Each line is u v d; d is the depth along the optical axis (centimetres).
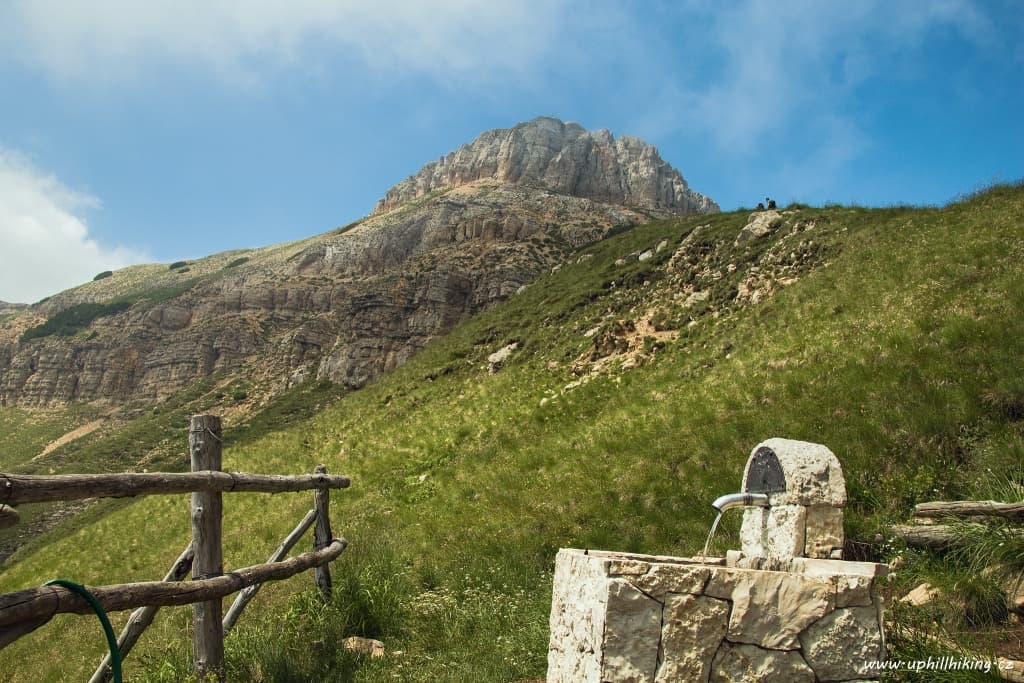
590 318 3109
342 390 6300
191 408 8256
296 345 9069
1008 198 2133
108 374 11350
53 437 10012
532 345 3144
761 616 365
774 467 498
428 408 2867
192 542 601
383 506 1614
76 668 909
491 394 2584
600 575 377
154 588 490
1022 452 816
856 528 816
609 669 354
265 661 634
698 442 1234
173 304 12144
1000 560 614
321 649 691
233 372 9706
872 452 967
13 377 11931
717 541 950
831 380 1251
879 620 374
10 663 1035
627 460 1305
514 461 1619
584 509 1160
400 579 920
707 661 356
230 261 15675
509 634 720
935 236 1989
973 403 970
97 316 12925
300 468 2541
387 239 10938
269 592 976
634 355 2319
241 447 3716
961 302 1345
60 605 392
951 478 866
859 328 1498
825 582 372
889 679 455
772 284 2347
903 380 1126
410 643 745
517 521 1187
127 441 7538
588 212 10856
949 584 608
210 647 587
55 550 2488
